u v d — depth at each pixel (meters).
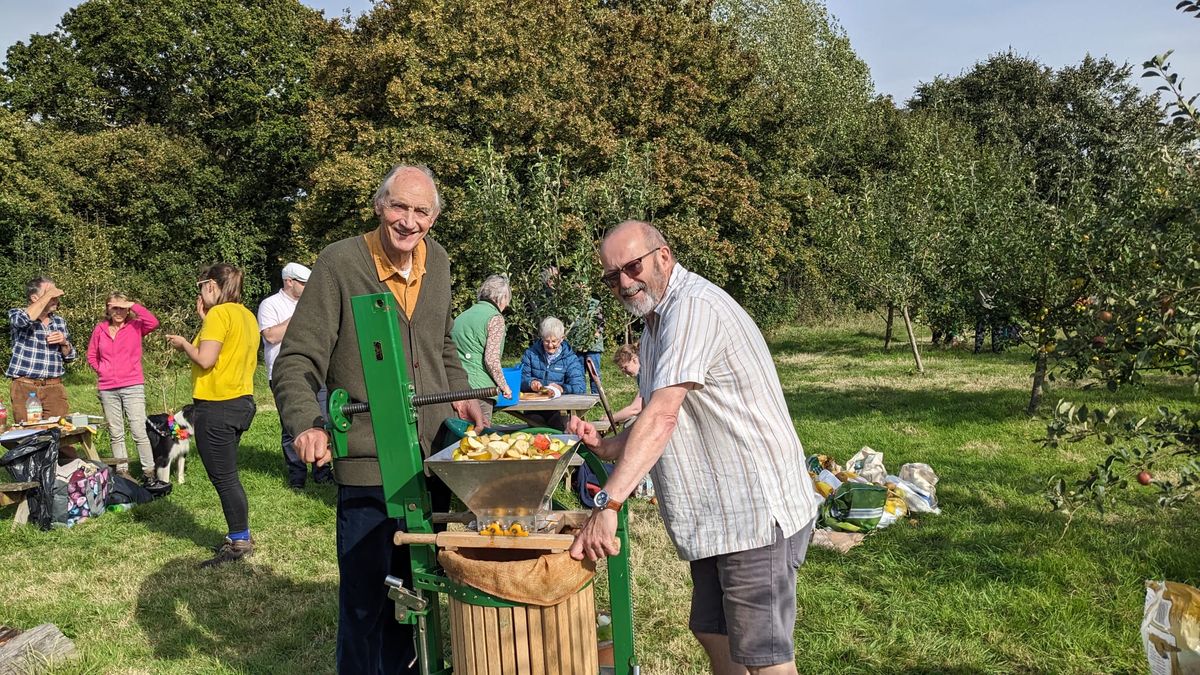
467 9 19.88
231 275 6.20
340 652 3.35
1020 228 11.80
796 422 11.24
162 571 5.87
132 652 4.52
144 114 29.66
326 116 20.34
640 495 7.29
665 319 2.77
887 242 17.73
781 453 2.83
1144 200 8.50
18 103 28.22
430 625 3.04
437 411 3.41
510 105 19.58
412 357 3.35
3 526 7.08
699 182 21.61
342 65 20.31
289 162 28.86
